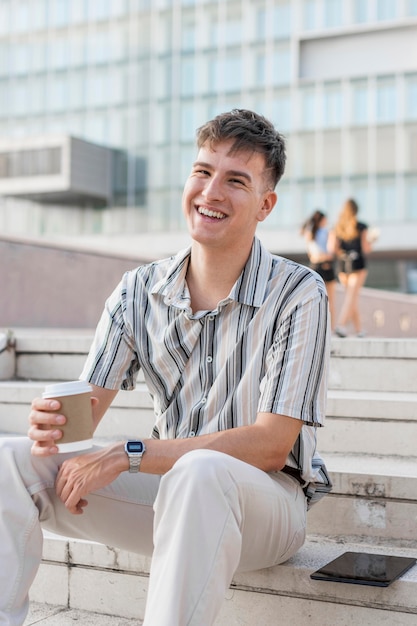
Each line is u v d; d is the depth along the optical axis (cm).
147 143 4894
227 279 219
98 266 1127
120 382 233
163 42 4844
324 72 4462
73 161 4791
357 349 364
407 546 246
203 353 220
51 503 210
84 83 5062
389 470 265
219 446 199
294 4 4497
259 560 209
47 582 258
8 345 405
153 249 4872
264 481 196
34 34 5200
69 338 399
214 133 213
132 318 229
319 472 227
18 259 949
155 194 4878
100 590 251
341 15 4400
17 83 5241
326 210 4434
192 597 175
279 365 208
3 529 201
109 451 200
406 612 209
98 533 218
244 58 4609
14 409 365
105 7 5022
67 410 192
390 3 4331
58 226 5078
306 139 4469
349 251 914
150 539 217
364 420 310
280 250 4475
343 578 208
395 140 4331
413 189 4306
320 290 214
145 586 244
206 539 177
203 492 179
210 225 213
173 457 198
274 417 204
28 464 204
